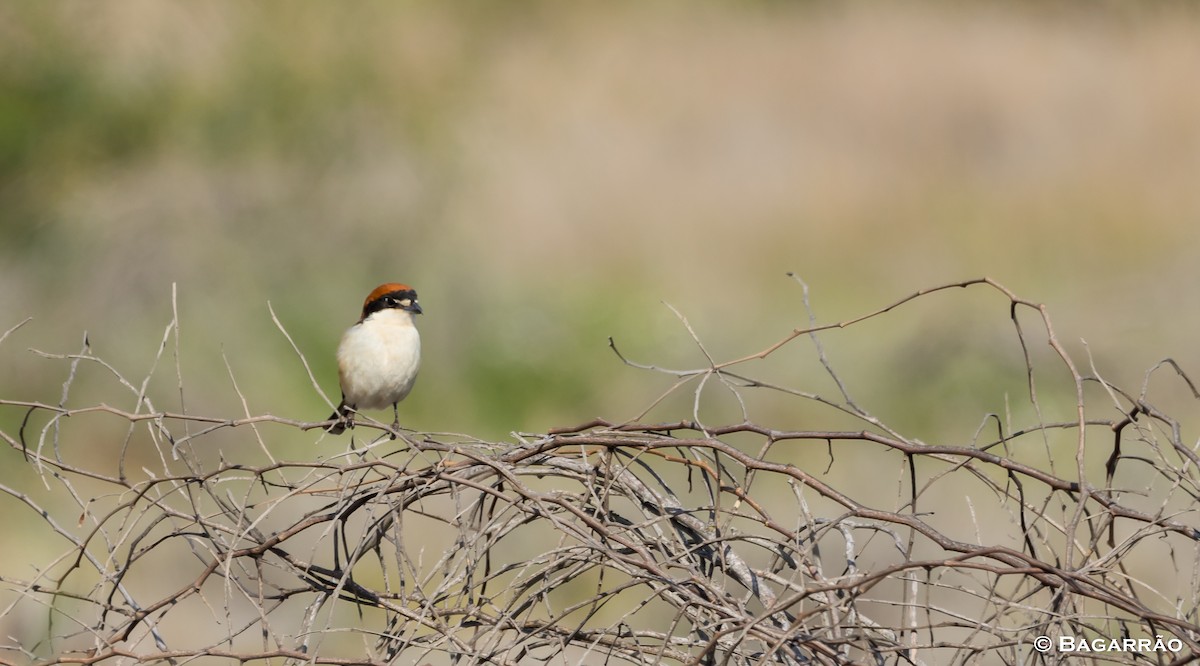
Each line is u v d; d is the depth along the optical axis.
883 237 19.17
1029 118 22.11
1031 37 24.97
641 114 22.12
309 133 17.92
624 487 5.40
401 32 19.53
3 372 13.82
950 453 5.08
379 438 5.42
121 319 14.96
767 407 14.75
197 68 17.92
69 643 9.07
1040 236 18.94
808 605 6.18
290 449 13.46
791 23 25.70
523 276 17.55
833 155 21.27
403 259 17.33
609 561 5.05
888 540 10.58
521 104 21.20
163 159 17.22
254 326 15.31
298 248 16.91
